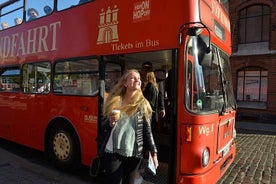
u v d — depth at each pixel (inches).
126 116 137.6
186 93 172.7
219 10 221.9
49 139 259.8
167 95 233.9
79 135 229.1
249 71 712.4
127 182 141.3
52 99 255.4
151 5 189.2
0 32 343.3
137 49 194.2
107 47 212.4
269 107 671.8
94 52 221.5
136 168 142.4
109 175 139.6
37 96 272.7
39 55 274.8
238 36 729.6
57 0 257.9
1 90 332.2
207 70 188.5
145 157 187.0
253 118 697.6
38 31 278.1
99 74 215.2
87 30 228.8
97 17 221.9
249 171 265.3
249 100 712.4
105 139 140.6
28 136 284.7
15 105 304.8
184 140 171.9
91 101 219.9
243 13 730.2
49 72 261.9
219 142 199.0
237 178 244.5
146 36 189.8
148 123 141.1
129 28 199.9
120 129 136.3
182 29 172.4
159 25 184.2
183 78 172.6
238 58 717.3
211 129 183.0
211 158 182.7
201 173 171.5
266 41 698.8
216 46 209.2
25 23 297.4
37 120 272.2
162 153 229.3
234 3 731.4
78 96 230.5
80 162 232.5
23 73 295.9
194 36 173.9
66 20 247.9
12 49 317.1
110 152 137.5
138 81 141.4
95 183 219.9
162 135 228.4
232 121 243.0
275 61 663.8
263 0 689.0
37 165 259.3
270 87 670.5
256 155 331.3
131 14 199.6
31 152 309.0
